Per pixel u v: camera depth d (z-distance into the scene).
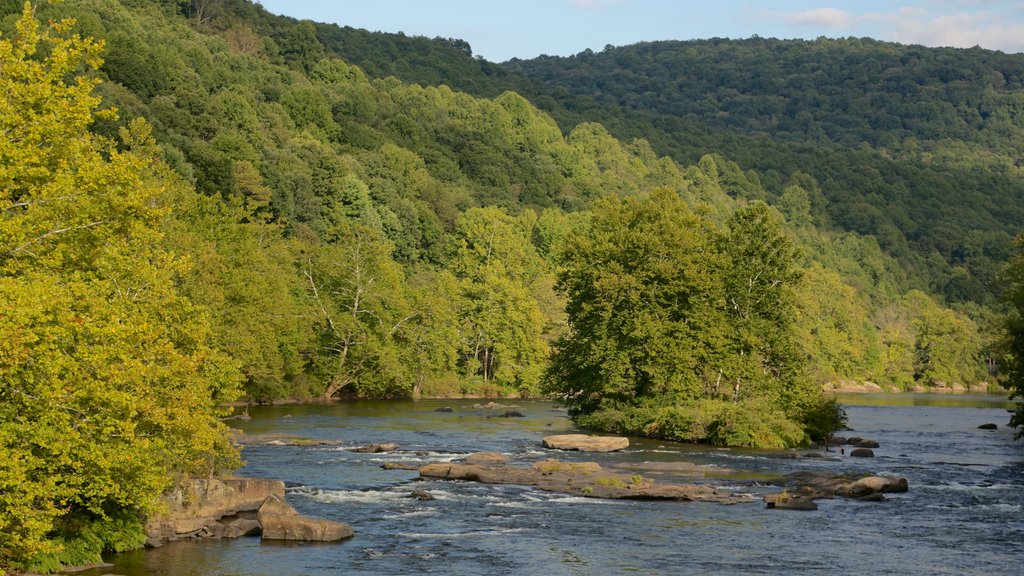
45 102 29.92
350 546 36.44
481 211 173.88
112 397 26.33
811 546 37.69
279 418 86.12
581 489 49.34
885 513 44.78
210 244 76.56
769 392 80.19
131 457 28.20
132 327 27.78
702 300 81.75
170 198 81.44
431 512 43.19
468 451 65.06
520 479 51.62
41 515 26.02
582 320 87.94
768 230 84.50
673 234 83.00
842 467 61.28
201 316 39.09
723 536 39.31
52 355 25.45
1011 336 81.94
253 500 41.94
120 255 34.53
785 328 84.44
